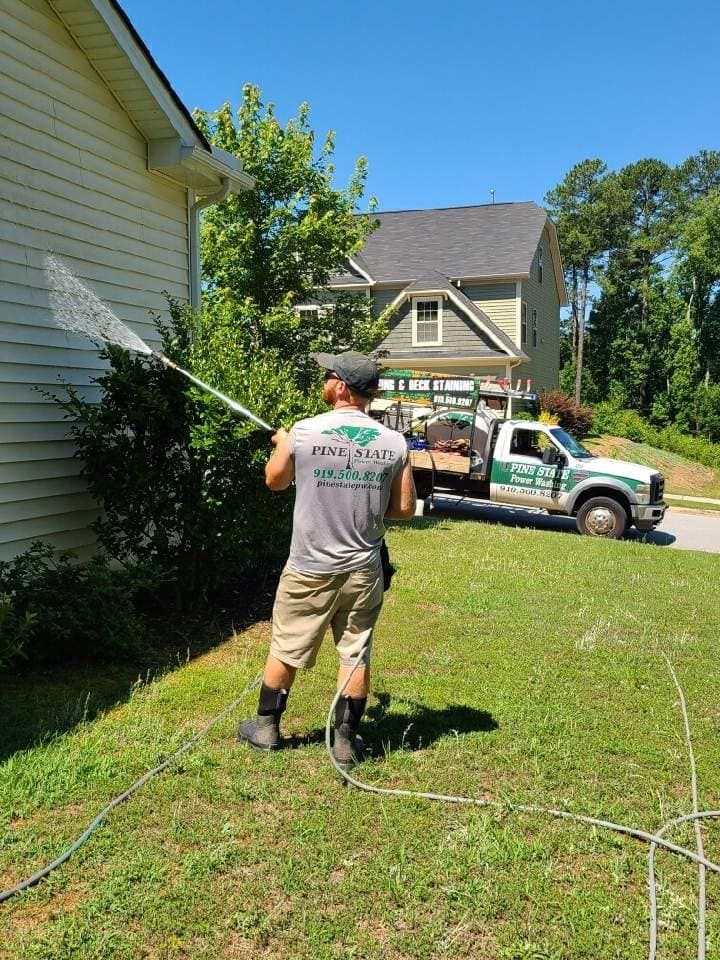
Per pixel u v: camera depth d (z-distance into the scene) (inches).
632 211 2036.2
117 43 221.3
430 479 522.3
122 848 108.1
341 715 133.3
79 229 227.0
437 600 253.3
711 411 1526.8
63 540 220.4
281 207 455.5
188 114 253.9
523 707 162.7
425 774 132.4
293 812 118.7
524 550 361.7
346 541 125.6
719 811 123.6
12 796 118.3
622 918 97.9
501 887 102.3
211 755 135.0
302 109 464.8
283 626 131.7
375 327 477.4
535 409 972.6
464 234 1042.1
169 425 210.7
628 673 187.6
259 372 224.4
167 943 90.6
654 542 499.5
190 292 290.4
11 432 200.2
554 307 1233.4
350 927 94.0
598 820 119.0
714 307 1712.6
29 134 205.2
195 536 210.8
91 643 181.9
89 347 228.5
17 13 199.9
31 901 96.3
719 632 228.8
